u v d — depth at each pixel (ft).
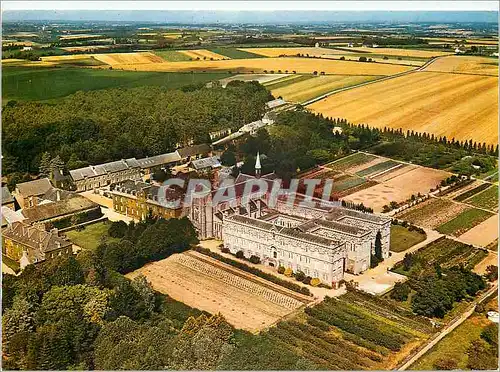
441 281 628.28
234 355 477.36
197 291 646.33
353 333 563.07
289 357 487.20
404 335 559.38
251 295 639.76
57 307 551.18
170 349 484.33
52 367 495.82
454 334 561.84
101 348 497.46
